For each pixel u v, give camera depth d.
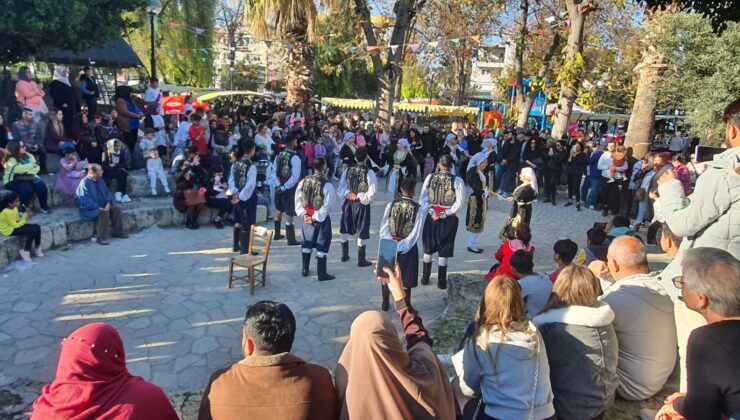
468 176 8.84
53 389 2.11
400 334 5.65
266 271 7.69
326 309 6.41
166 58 26.88
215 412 2.04
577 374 2.64
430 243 7.09
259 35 17.00
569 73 15.41
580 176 13.08
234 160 8.36
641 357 3.07
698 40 9.89
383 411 1.96
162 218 9.87
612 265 3.27
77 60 16.11
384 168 16.30
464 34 21.16
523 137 14.34
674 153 12.68
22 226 7.47
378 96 18.84
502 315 2.53
